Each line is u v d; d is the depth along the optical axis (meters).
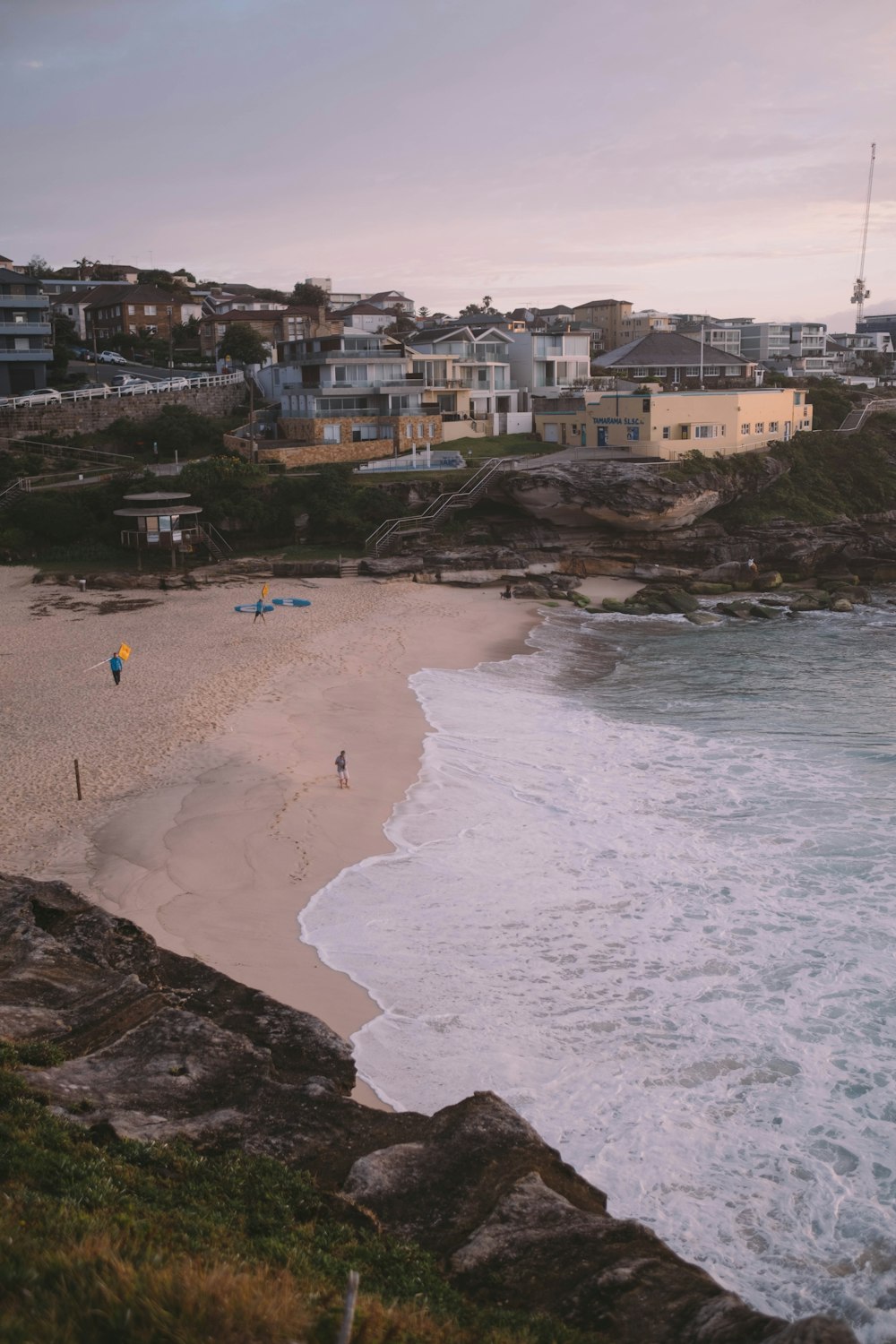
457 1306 11.79
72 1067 15.96
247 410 87.19
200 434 80.44
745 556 70.50
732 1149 18.05
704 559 70.44
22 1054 16.03
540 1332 11.28
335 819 30.28
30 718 38.19
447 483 72.00
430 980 22.80
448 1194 13.97
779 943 24.25
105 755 34.28
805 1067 20.06
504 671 48.00
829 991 22.41
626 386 93.62
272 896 25.98
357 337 82.75
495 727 39.53
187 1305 9.84
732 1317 11.32
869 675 48.12
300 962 23.20
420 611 58.09
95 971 19.27
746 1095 19.34
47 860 26.83
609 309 154.88
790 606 63.50
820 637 56.34
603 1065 20.12
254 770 33.16
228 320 114.94
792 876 27.44
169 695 41.09
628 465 69.44
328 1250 12.50
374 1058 20.06
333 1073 17.34
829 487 77.06
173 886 25.95
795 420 83.50
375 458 79.56
